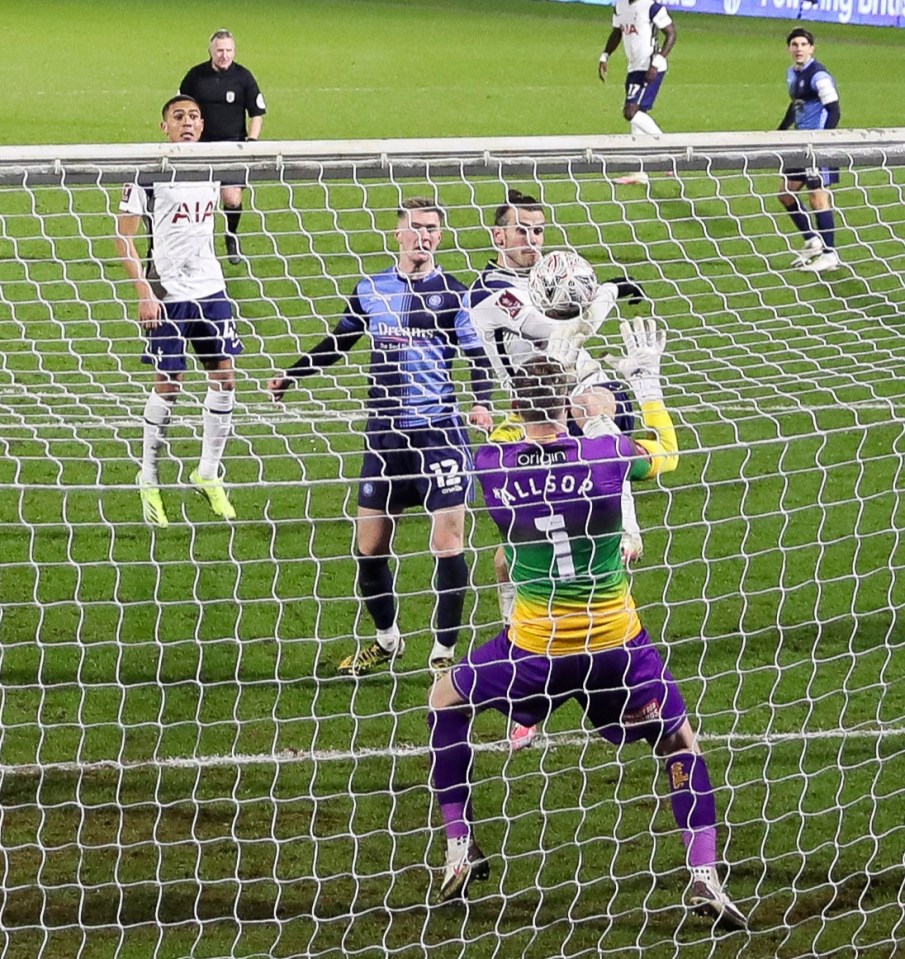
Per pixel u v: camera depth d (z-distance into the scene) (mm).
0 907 13875
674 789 13953
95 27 81625
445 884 13797
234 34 80750
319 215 35594
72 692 17797
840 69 73375
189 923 13719
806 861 14836
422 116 57062
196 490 23594
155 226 22312
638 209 36594
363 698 17922
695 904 13633
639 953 13516
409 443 17703
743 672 18328
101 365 25641
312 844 14992
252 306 29203
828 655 18828
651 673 13969
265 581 20906
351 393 23969
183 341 22219
